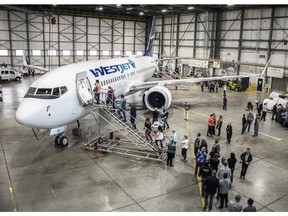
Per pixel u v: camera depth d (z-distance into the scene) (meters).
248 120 20.72
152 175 13.62
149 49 35.22
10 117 23.23
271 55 36.81
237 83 39.00
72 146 16.98
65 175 13.35
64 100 15.01
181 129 21.09
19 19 46.41
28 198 11.30
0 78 41.41
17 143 17.38
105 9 48.31
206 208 10.80
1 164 14.38
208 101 31.77
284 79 36.19
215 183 10.46
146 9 45.69
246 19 39.06
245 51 40.03
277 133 21.06
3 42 46.16
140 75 27.16
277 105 26.55
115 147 16.72
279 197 12.02
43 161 14.84
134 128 18.38
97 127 20.64
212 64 44.44
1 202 10.97
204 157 13.14
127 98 30.42
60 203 11.01
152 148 15.61
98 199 11.37
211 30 44.25
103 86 18.97
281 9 34.72
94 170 13.95
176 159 15.64
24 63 31.88
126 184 12.66
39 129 15.81
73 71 16.75
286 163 15.59
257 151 17.25
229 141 18.33
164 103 23.81
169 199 11.53
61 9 47.31
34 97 14.43
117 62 23.19
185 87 41.62
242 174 13.53
